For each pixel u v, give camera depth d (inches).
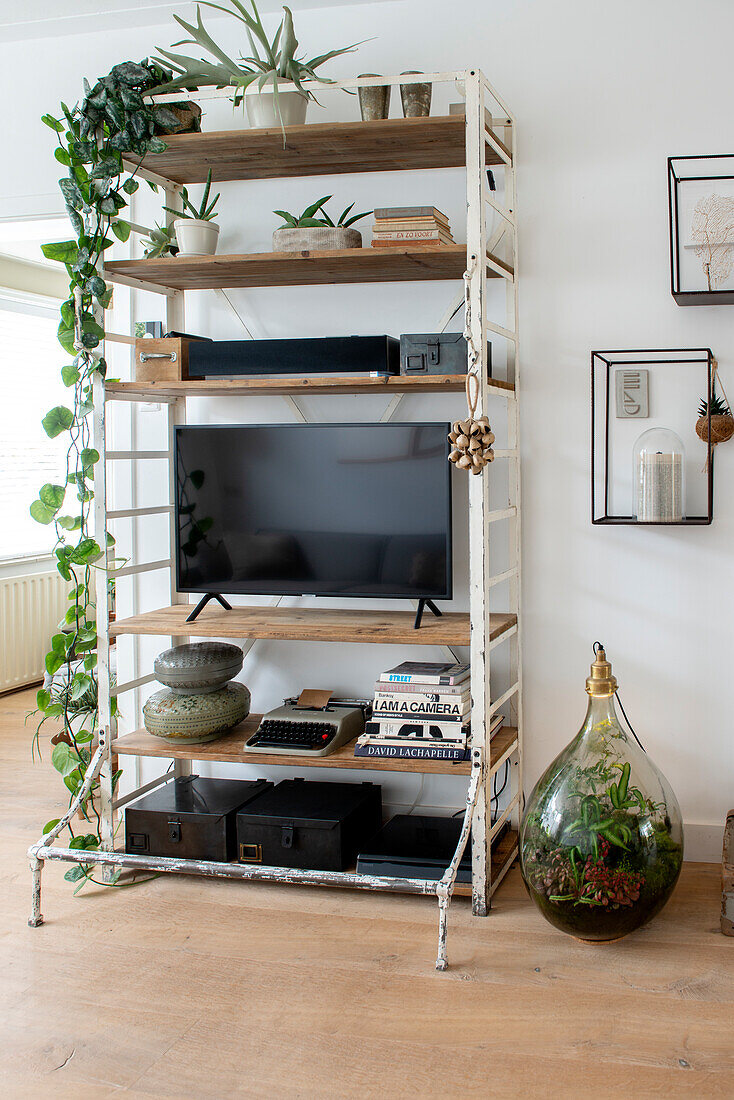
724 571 111.6
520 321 115.6
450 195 117.8
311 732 109.2
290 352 107.3
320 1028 79.8
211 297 126.6
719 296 105.5
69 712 120.3
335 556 112.6
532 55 113.3
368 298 121.1
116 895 106.3
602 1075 73.0
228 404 127.0
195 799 115.3
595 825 88.9
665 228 111.2
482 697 99.0
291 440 113.3
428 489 108.3
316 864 106.2
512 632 115.9
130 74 104.7
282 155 110.8
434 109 116.8
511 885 108.0
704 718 113.3
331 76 119.6
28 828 126.6
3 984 87.4
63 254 107.9
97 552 110.3
